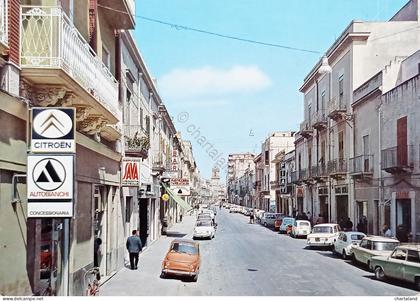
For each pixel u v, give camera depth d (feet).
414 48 120.67
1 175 28.25
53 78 32.73
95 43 53.26
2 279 27.81
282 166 234.99
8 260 28.76
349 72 123.44
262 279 62.80
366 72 120.47
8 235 28.89
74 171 29.60
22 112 30.94
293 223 140.05
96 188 55.21
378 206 102.42
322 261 82.28
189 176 313.12
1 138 27.99
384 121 98.89
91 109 41.96
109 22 62.39
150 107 112.47
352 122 120.06
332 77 139.64
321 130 152.35
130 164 68.28
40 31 32.96
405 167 87.10
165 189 145.18
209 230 127.75
